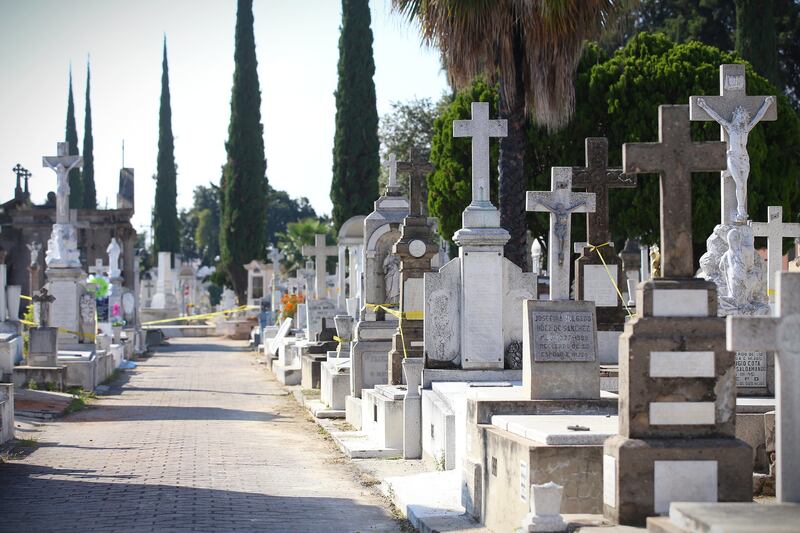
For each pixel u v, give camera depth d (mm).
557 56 21750
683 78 37438
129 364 40812
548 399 11766
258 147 73625
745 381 13766
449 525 10891
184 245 151375
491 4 21375
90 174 96625
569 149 38188
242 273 74250
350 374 22781
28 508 12484
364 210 56562
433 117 62031
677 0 52219
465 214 17172
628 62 38062
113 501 12914
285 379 32500
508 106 22578
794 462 7605
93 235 66938
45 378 25734
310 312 34594
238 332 66500
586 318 12070
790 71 51688
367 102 56562
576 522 8602
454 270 17141
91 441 18547
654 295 8703
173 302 79000
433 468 15227
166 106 94625
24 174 70250
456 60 22062
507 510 10055
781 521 6844
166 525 11531
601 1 21594
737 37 44656
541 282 30547
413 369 16875
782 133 36469
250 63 73125
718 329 8672
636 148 8820
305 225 80688
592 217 19891
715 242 16047
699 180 35781
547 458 9461
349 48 56594
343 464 16234
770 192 36031
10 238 68938
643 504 8477
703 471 8492
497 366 16875
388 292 24969
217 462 16234
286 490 13945
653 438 8609
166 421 21938
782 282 7648
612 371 16219
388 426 16984
